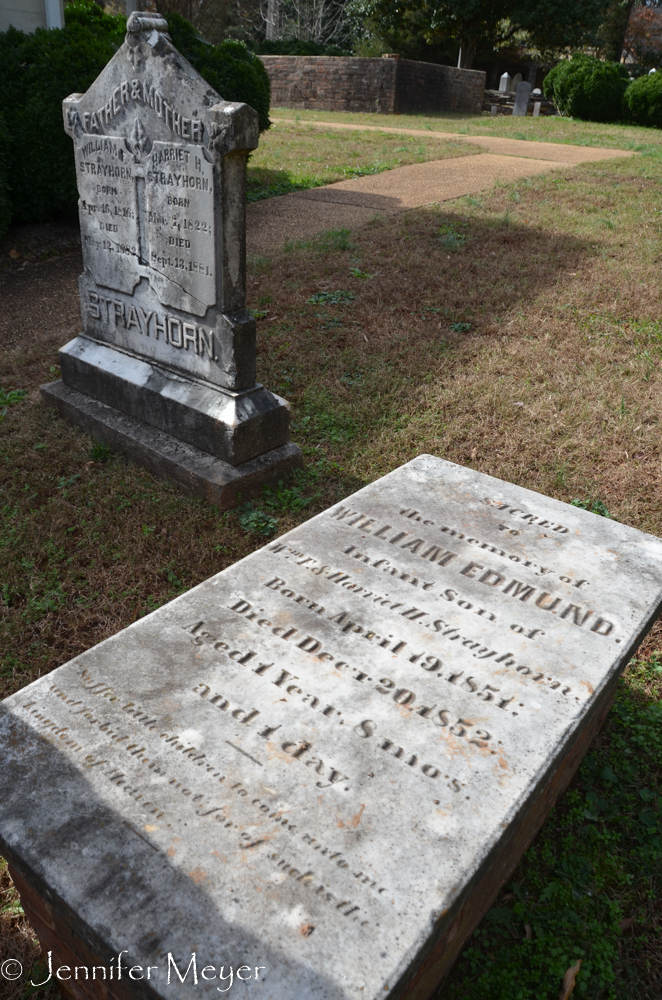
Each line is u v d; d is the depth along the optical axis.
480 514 3.21
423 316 7.00
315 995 1.54
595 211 10.77
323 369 5.99
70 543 4.13
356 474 4.77
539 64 36.00
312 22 38.56
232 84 11.41
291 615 2.60
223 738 2.11
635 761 3.03
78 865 1.78
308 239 9.27
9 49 8.95
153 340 4.77
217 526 4.24
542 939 2.40
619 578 2.82
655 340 6.46
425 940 1.65
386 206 11.19
